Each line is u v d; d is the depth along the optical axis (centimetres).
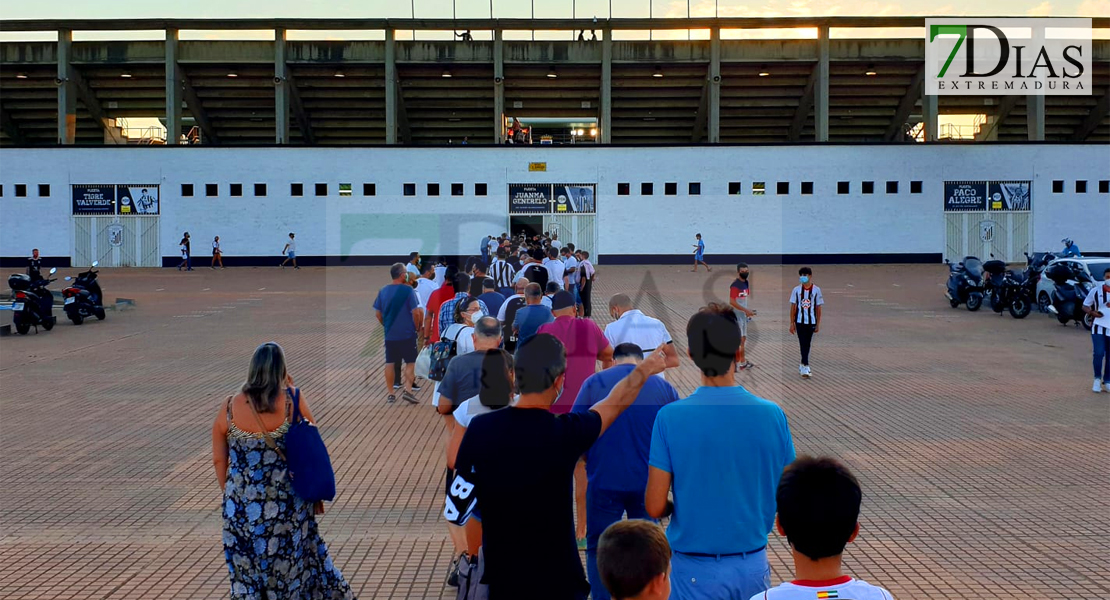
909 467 833
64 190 3941
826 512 265
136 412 1085
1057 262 2062
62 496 750
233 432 445
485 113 4541
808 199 3984
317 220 3956
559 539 351
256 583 445
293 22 4003
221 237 3956
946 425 1005
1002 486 771
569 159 3938
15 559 607
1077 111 4478
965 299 2288
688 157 3944
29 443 930
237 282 3192
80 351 1612
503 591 349
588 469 489
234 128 4641
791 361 1462
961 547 626
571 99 4444
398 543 637
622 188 3962
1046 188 3997
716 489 373
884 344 1666
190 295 2723
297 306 2380
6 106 4450
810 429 988
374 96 4341
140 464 850
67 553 619
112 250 3962
